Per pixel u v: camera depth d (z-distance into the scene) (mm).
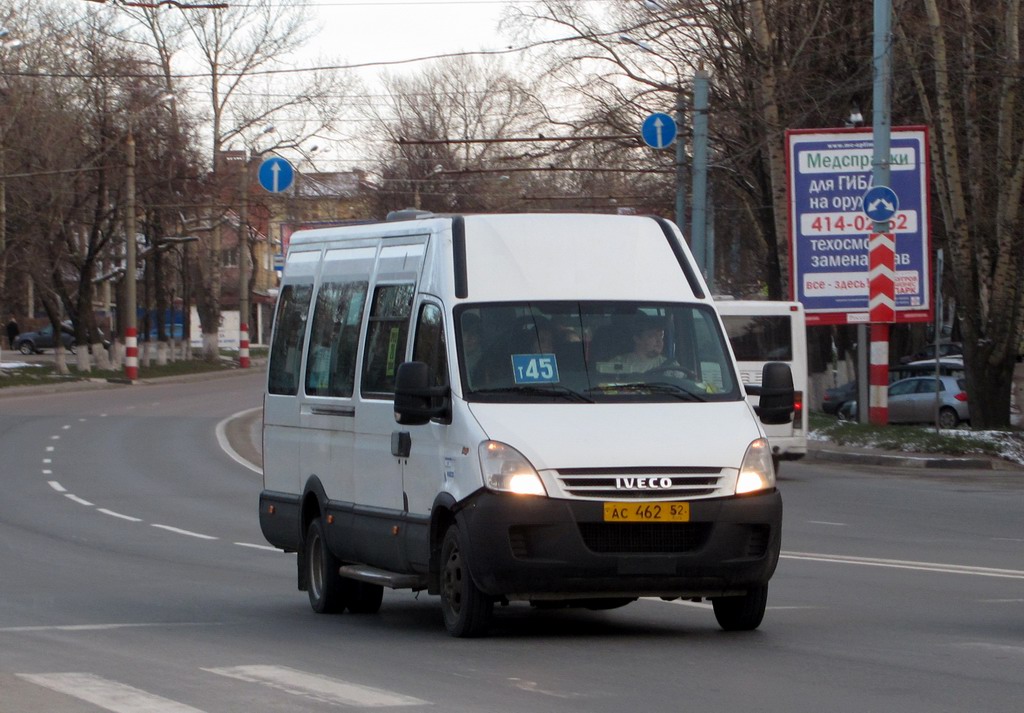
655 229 18969
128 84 101500
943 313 112688
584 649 16297
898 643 16812
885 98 52156
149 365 123938
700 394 17344
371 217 130500
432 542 17250
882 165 52406
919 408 69188
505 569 15867
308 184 116062
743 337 44562
